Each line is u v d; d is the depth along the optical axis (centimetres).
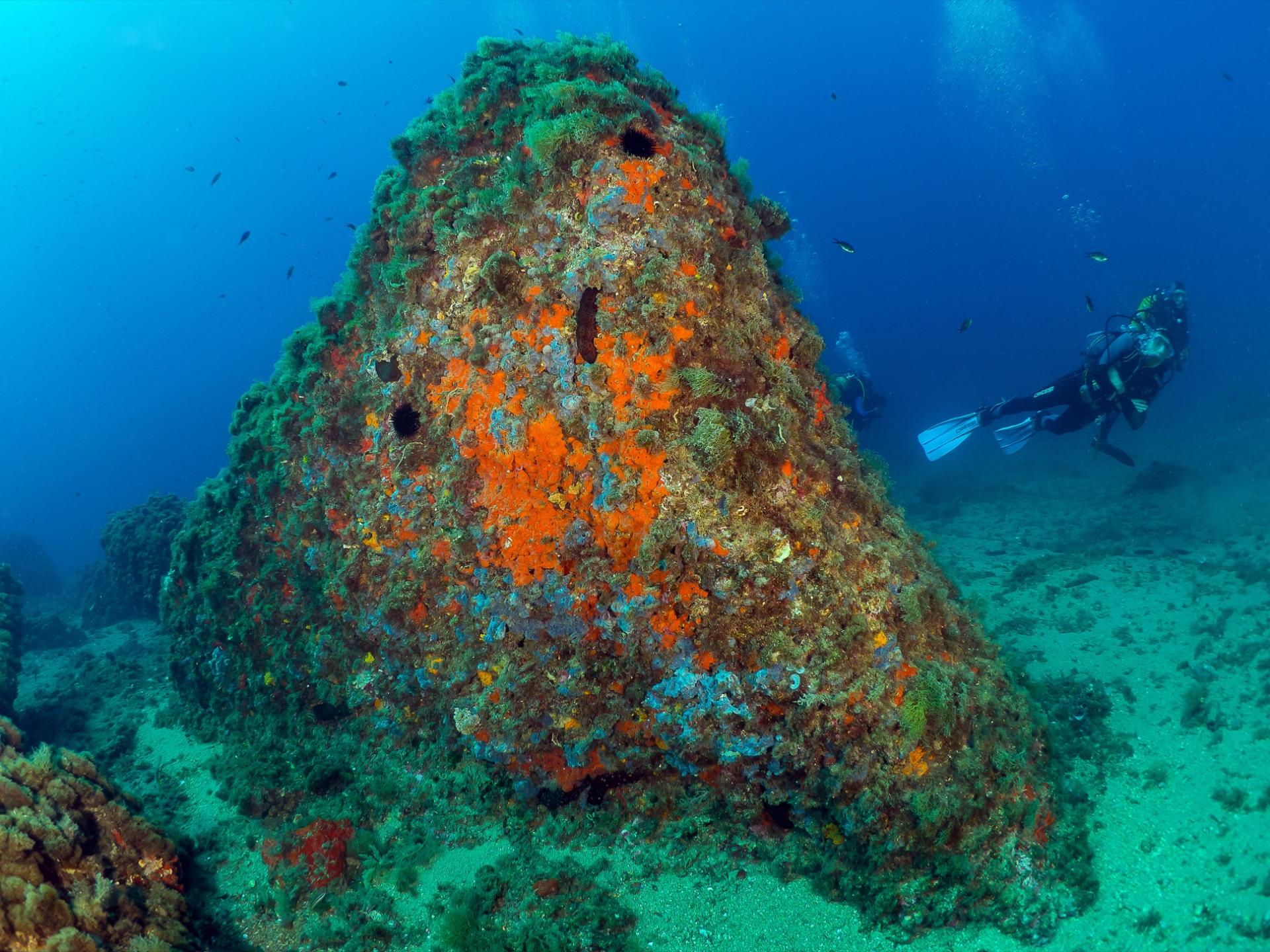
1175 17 8200
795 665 351
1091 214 8744
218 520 604
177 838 432
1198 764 427
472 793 439
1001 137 9125
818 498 374
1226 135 8612
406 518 434
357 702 496
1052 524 1126
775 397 375
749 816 393
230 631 571
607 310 367
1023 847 353
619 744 394
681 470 355
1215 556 812
